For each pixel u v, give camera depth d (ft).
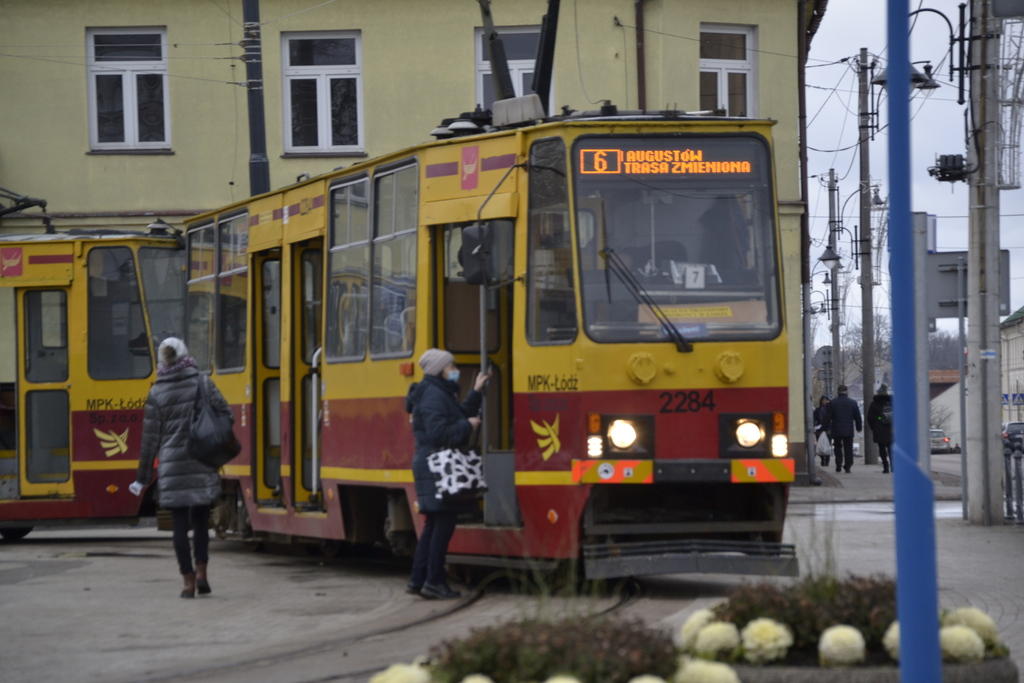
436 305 55.26
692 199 51.55
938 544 69.21
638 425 49.88
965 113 81.10
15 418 81.20
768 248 51.72
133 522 81.10
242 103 117.39
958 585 53.67
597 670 25.66
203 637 44.42
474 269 51.06
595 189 51.01
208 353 76.23
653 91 114.93
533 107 54.60
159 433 53.62
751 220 51.78
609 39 115.44
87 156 116.88
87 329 81.20
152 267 82.69
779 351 50.90
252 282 70.69
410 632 44.47
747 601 29.60
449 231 55.77
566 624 27.53
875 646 28.94
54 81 116.78
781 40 115.96
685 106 114.32
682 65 114.21
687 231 51.34
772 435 50.55
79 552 74.02
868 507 96.94
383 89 117.19
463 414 51.21
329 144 117.60
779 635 28.35
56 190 116.88
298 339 66.59
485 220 53.36
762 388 50.65
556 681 25.07
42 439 81.30
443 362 51.06
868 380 190.70
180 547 53.78
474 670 26.55
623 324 50.31
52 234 83.92
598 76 115.44
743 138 52.21
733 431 50.29
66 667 39.37
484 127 57.47
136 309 81.97
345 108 117.60
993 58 79.87
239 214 72.90
